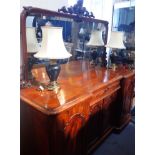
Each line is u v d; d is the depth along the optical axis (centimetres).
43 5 196
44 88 146
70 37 213
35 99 128
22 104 131
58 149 125
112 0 263
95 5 253
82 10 203
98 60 250
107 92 191
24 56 149
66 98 131
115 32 221
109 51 262
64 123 125
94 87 161
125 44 251
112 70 230
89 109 157
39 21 172
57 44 135
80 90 150
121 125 238
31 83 155
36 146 131
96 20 225
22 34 144
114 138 225
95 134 189
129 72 229
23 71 152
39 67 177
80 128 145
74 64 233
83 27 223
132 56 248
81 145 152
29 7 145
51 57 132
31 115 127
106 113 203
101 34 237
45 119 116
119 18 261
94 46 245
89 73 208
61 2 215
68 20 202
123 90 221
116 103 225
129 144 214
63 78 181
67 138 132
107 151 201
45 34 135
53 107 116
